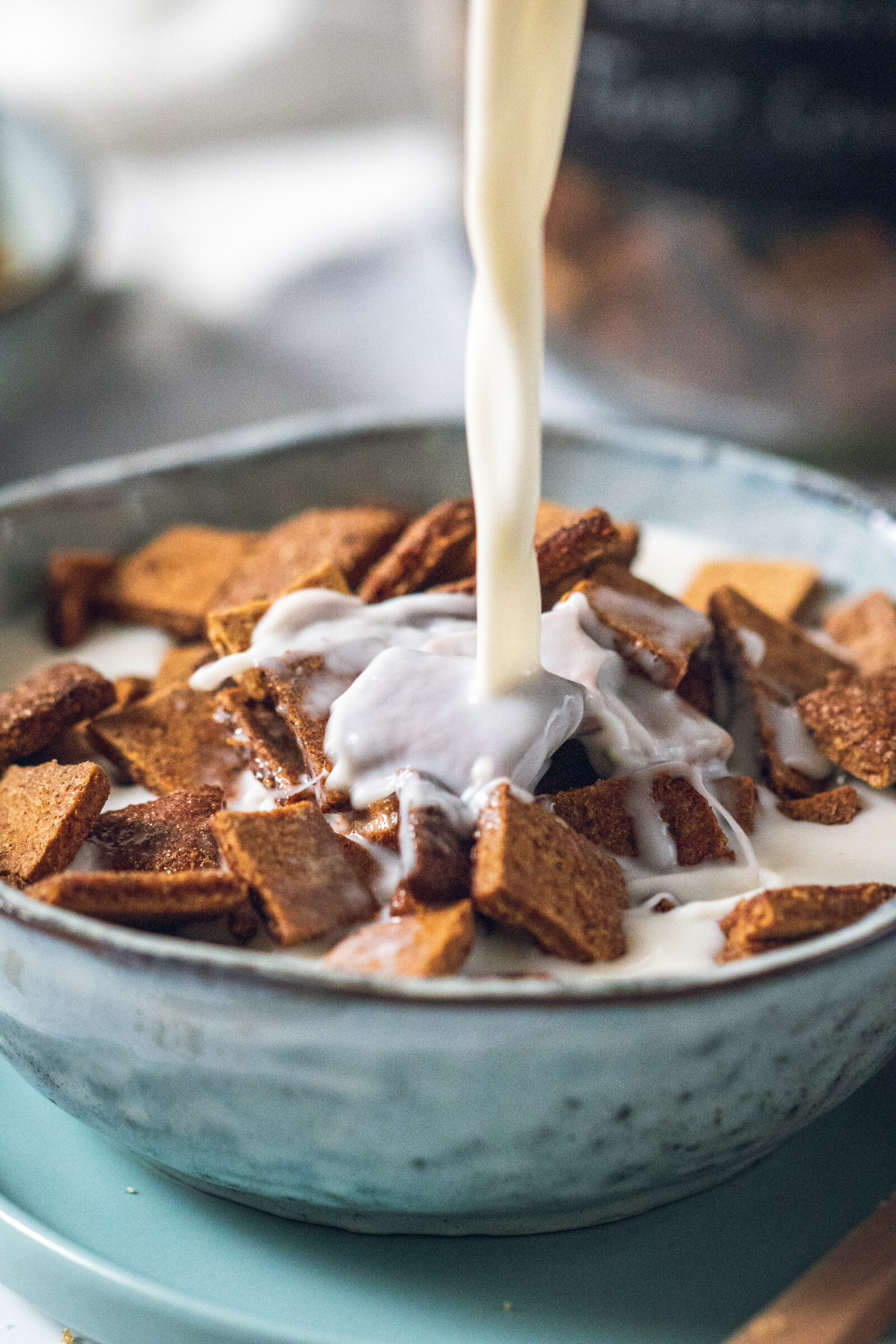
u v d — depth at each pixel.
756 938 0.40
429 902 0.40
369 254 0.91
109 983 0.39
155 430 0.75
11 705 0.46
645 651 0.45
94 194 0.77
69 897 0.39
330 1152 0.40
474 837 0.41
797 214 0.67
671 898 0.42
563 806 0.43
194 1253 0.42
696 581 0.52
